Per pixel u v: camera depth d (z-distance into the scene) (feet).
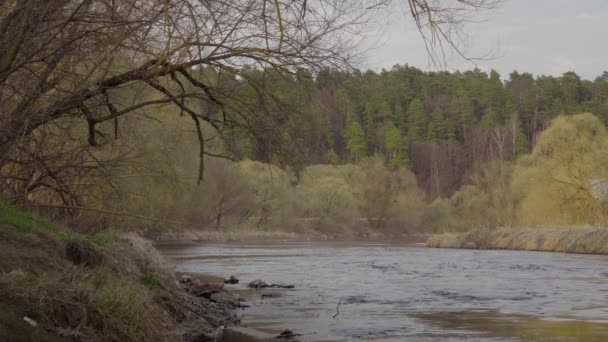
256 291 64.59
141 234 86.69
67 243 35.32
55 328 26.07
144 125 56.65
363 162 288.30
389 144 441.27
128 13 32.68
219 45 34.45
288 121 37.09
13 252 30.91
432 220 290.76
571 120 181.27
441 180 428.15
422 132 491.31
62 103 35.70
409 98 527.40
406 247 172.24
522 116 526.98
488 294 61.87
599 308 51.65
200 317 42.16
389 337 38.81
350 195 257.55
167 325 35.29
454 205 295.69
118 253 40.75
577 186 174.50
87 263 35.09
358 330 41.27
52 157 43.34
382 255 131.54
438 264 104.88
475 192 280.72
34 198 52.70
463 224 278.05
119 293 29.96
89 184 50.98
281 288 67.67
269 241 197.77
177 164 85.66
